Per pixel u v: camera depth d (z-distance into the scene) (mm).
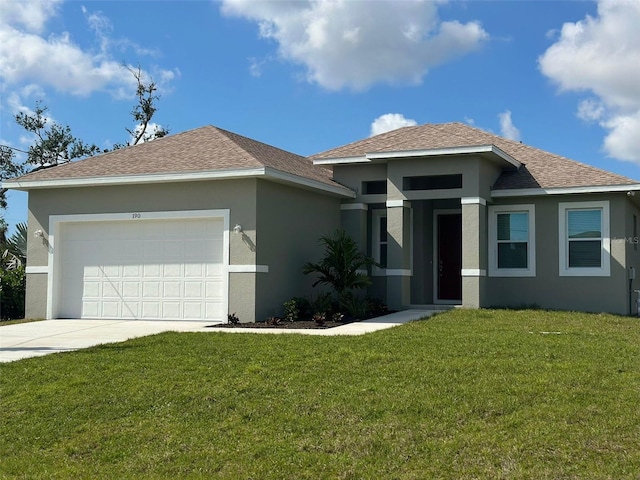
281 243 16859
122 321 16859
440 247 20609
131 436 7934
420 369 9867
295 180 16641
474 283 17625
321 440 7598
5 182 17891
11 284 19953
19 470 7180
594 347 11320
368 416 8156
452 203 20344
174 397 9000
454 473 6699
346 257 16859
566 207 18234
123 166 17500
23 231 23375
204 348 11680
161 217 16797
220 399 8891
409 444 7379
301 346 11609
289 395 8930
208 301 16422
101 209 17422
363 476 6727
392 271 18422
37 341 13352
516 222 18781
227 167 15977
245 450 7426
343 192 18922
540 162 19562
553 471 6629
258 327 14922
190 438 7797
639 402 8320
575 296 18062
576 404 8273
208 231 16547
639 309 18391
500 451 7098
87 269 17672
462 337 12367
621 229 17688
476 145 17172
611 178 17812
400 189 18406
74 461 7426
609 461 6801
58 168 18219
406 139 19344
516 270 18625
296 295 17469
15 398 9227
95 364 10711
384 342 11891
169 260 16875
